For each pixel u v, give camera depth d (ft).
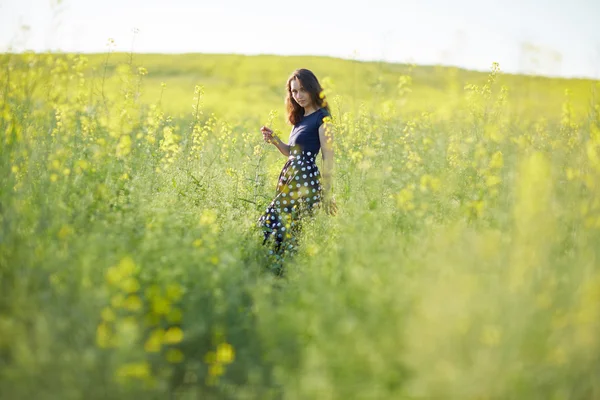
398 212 14.74
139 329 9.90
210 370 9.79
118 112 17.63
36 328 8.89
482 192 15.90
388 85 23.03
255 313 11.32
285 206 17.13
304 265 13.65
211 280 11.57
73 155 16.52
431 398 8.17
